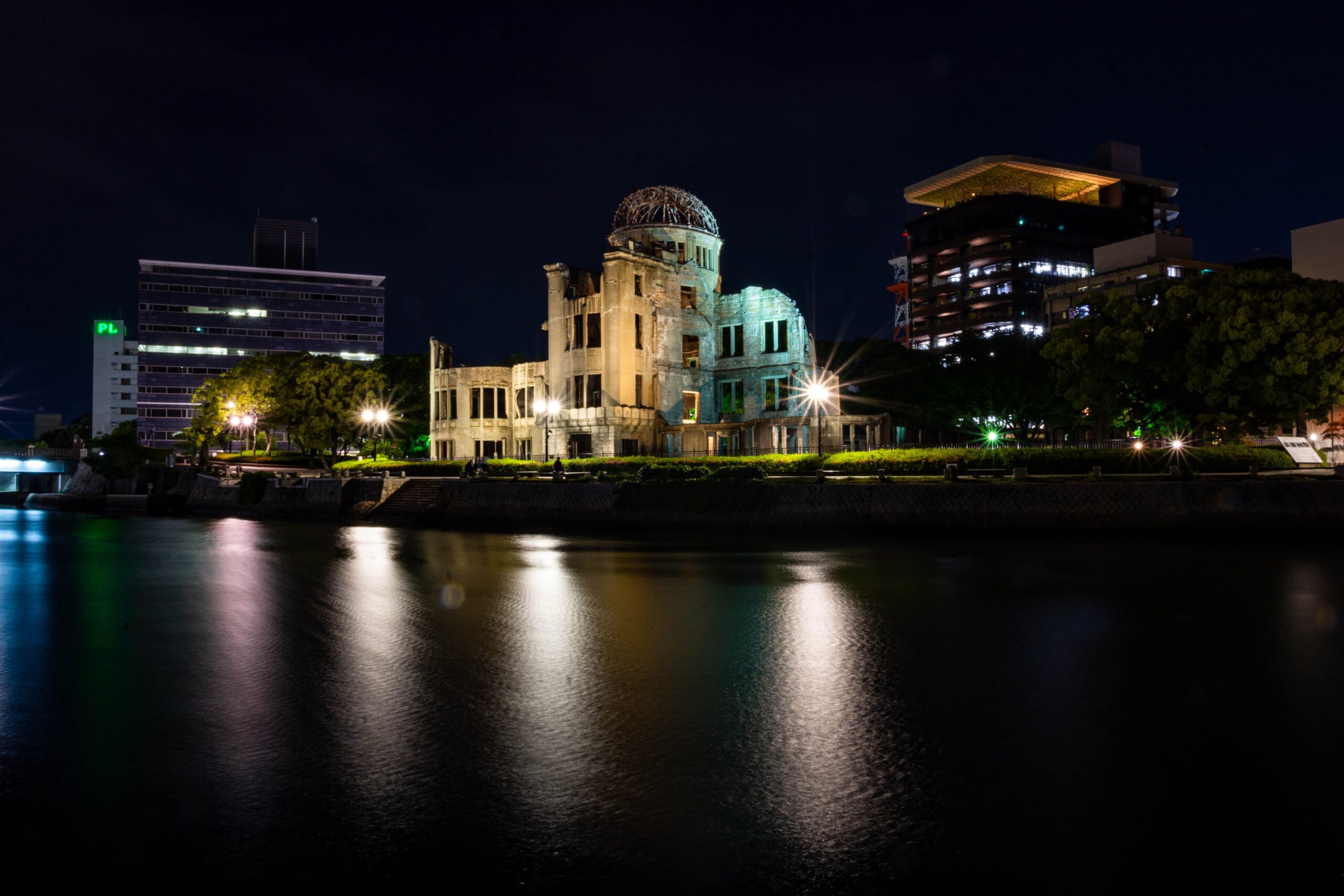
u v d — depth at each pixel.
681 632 18.67
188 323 157.62
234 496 72.50
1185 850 7.96
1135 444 50.41
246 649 17.38
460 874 7.55
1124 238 156.12
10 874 7.64
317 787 9.62
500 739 11.30
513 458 72.25
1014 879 7.40
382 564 33.56
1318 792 9.38
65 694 13.91
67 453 111.00
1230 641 17.14
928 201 171.00
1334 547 32.75
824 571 29.05
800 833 8.33
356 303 169.12
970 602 22.12
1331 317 39.44
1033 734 11.38
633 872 7.55
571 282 71.88
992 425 70.62
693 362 73.81
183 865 7.79
